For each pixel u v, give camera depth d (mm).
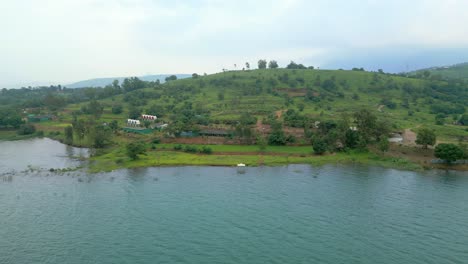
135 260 67312
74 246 72625
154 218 86812
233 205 95625
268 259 68000
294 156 151750
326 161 144750
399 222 84875
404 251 71250
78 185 112625
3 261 66688
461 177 122000
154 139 175000
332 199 100188
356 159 146875
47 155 159750
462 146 140250
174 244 73812
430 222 84875
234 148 162250
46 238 75938
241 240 75688
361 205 95562
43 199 99688
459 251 71375
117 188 109812
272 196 102688
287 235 78062
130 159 144375
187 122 189500
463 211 91312
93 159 148125
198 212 90750
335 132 161375
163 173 127438
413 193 105125
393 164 138500
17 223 83375
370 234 78750
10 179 119125
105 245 73125
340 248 72375
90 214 88938
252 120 197750
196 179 120062
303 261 67375
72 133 191500
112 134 184875
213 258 68188
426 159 142375
